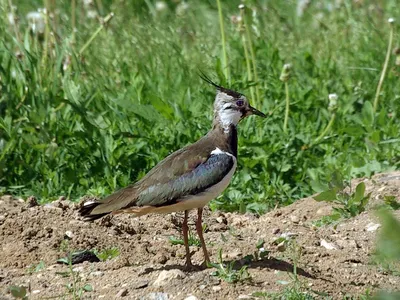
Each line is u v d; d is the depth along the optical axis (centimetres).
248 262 1036
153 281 977
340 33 1920
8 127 1417
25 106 1470
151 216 1247
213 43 1841
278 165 1426
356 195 1224
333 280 1002
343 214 1235
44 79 1555
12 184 1393
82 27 1869
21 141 1427
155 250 1111
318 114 1587
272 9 2086
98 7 2053
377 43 1877
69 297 952
